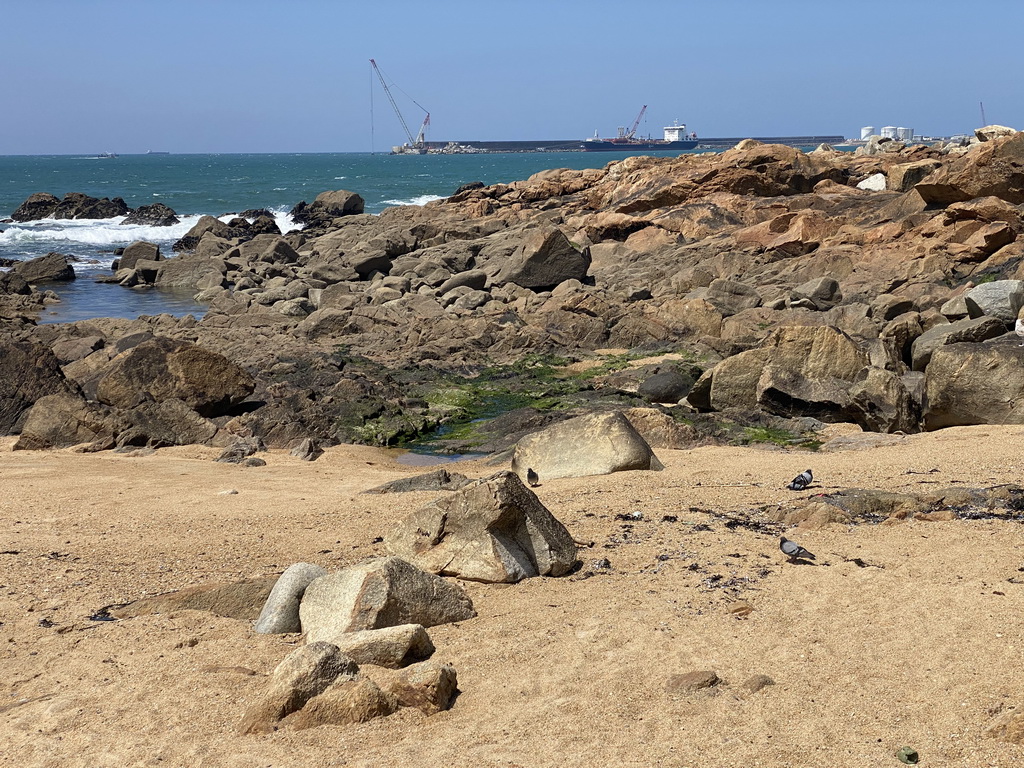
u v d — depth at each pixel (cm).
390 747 604
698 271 3397
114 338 2912
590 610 833
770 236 3825
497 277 3678
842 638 743
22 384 1977
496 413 2169
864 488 1163
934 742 577
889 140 6881
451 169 17575
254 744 614
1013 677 650
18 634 834
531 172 15938
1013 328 2227
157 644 800
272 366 2466
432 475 1377
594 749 588
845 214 4053
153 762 599
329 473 1600
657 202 4678
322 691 657
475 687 697
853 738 589
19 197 10044
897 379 1816
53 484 1455
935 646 712
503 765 571
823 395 1845
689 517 1094
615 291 3403
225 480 1501
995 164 3441
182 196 9919
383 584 803
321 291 3578
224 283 4284
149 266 4469
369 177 14200
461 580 930
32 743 633
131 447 1806
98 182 12988
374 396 2180
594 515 1110
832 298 3027
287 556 1034
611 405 2075
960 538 955
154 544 1101
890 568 892
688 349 2600
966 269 3164
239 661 760
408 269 4053
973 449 1372
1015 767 538
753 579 887
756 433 1767
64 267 4559
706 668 704
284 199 9544
